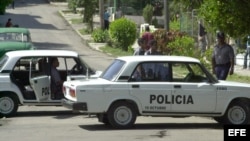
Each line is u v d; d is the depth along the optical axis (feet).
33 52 122.31
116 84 101.55
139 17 438.81
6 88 118.21
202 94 103.19
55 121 113.39
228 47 126.00
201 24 221.46
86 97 100.83
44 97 118.93
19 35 186.70
